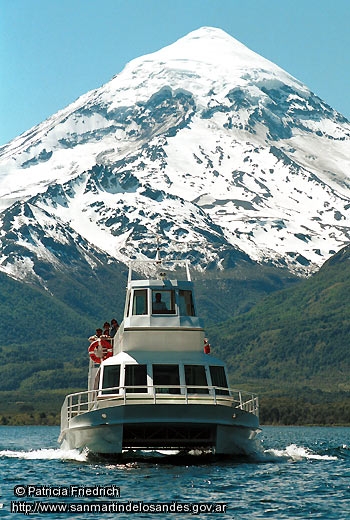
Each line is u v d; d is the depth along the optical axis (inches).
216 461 3329.2
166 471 3159.5
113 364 3329.2
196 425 3147.1
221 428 3181.6
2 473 3270.2
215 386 3307.1
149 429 3230.8
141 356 3341.5
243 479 3021.7
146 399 3248.0
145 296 3420.3
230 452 3267.7
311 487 2915.8
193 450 3553.2
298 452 4357.8
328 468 3454.7
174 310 3410.4
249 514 2492.6
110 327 3964.1
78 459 3452.3
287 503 2645.2
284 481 3021.7
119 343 3486.7
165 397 3262.8
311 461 3764.8
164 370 3319.4
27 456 4109.3
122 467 3262.8
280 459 3754.9
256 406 3531.0
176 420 3125.0
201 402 3270.2
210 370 3353.8
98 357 3796.8
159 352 3358.8
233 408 3193.9
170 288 3432.6
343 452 4471.0
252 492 2797.7
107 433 3166.8
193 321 3400.6
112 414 3142.2
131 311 3410.4
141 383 3289.9
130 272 3617.1
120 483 2910.9
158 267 3641.7
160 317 3388.3
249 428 3270.2
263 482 2977.4
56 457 4035.4
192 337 3380.9
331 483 3004.4
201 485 2883.9
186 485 2878.9
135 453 3553.2
